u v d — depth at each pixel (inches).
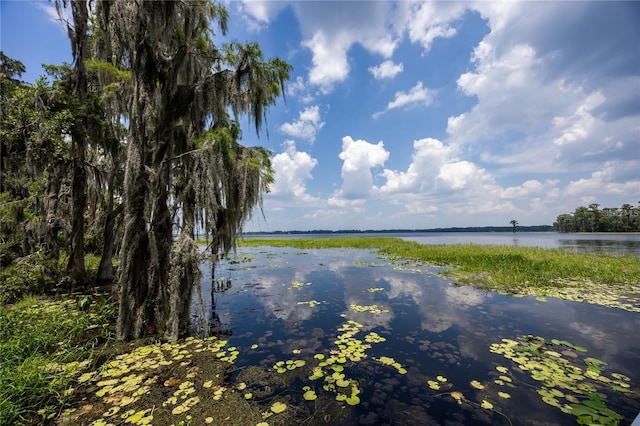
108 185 408.5
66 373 139.2
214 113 226.7
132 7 187.8
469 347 175.0
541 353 165.3
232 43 218.8
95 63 304.8
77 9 327.0
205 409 115.3
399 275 438.3
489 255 535.2
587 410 110.3
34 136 295.6
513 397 121.6
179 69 214.7
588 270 403.9
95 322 221.9
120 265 192.4
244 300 296.5
